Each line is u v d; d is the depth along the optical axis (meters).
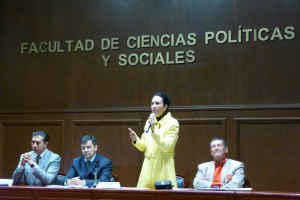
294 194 3.69
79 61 7.62
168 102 4.82
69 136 7.54
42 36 7.82
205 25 7.11
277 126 6.70
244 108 6.82
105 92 7.46
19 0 7.98
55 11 7.80
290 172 6.59
